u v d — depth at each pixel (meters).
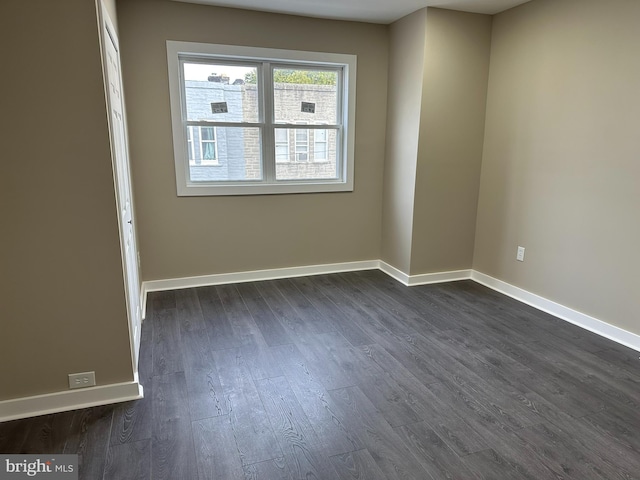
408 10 3.60
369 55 4.03
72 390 2.08
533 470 1.73
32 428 1.94
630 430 1.98
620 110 2.74
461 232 4.09
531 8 3.32
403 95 3.89
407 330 3.05
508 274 3.77
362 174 4.29
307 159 4.15
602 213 2.91
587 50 2.92
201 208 3.79
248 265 4.06
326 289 3.89
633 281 2.75
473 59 3.73
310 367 2.53
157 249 3.73
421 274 4.05
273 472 1.71
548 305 3.38
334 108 4.15
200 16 3.46
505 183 3.72
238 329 3.03
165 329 3.02
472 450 1.84
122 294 2.06
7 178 1.81
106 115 1.87
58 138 1.83
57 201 1.88
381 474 1.70
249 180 3.98
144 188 3.59
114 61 2.46
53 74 1.78
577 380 2.41
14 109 1.76
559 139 3.18
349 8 3.55
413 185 3.84
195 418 2.04
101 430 1.94
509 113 3.61
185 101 3.65
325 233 4.29
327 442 1.88
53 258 1.93
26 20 1.71
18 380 1.99
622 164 2.76
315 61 3.86
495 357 2.66
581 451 1.84
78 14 1.76
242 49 3.61
